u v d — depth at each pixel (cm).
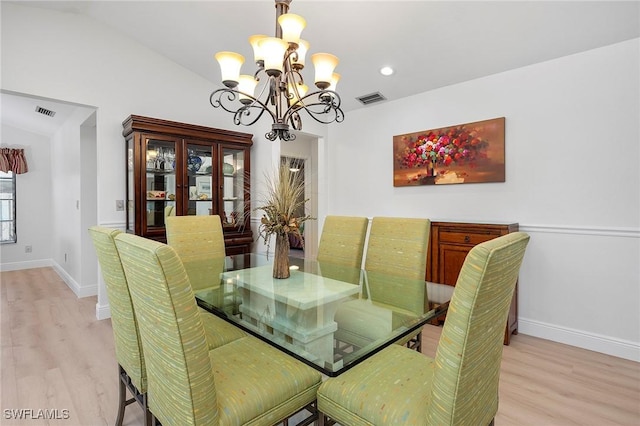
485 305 92
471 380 97
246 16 271
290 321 145
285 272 201
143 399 137
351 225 254
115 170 322
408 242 218
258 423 113
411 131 360
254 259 275
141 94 337
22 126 520
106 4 278
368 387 121
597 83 248
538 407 184
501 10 226
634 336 236
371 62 307
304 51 193
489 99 304
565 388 202
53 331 286
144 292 102
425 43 272
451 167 326
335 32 267
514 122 289
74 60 296
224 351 144
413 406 110
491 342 103
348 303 167
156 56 346
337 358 116
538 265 277
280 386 122
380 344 126
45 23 280
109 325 300
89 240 392
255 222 407
